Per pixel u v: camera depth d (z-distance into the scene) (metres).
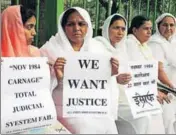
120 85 3.35
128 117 3.39
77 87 2.98
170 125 3.81
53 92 2.98
